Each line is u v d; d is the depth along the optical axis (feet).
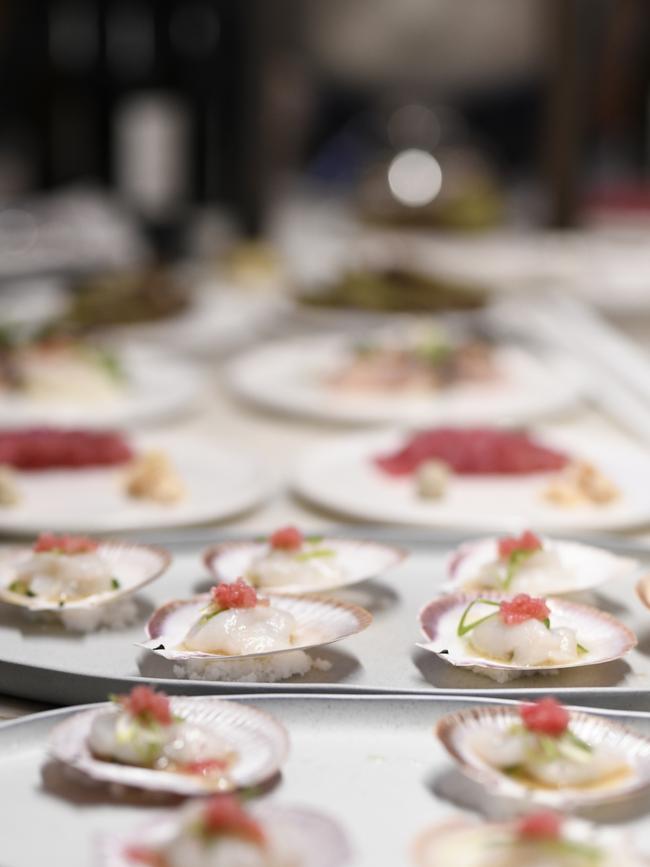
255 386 8.00
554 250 11.87
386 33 19.08
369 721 3.31
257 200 14.61
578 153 12.77
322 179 24.11
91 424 7.14
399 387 7.81
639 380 8.04
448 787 3.01
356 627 3.74
